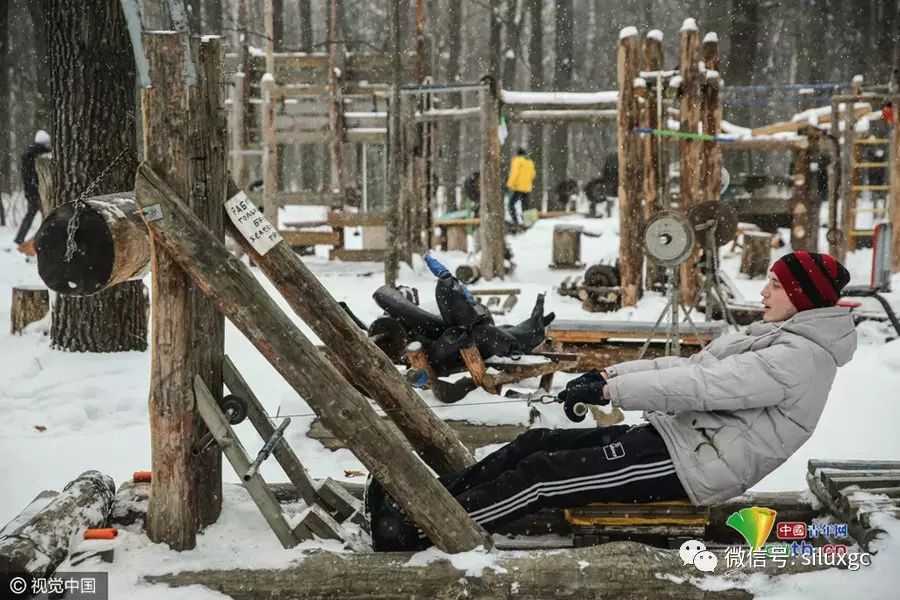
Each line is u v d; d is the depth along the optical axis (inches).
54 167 358.3
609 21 1683.1
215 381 152.5
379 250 664.4
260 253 159.2
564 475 148.9
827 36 1333.7
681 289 515.8
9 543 131.4
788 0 1291.8
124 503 156.9
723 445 145.8
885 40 1167.6
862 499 153.9
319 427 243.3
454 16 1285.7
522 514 152.1
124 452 241.1
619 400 145.9
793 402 143.8
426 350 250.5
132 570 136.1
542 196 1257.4
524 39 1680.6
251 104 719.7
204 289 139.6
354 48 1572.3
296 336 141.1
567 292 548.7
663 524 152.3
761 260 641.6
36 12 879.1
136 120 361.4
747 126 1152.8
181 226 138.3
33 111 1217.4
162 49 139.3
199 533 152.3
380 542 150.2
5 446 245.3
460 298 246.5
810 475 177.6
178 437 142.5
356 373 171.5
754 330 155.2
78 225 144.6
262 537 152.4
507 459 159.2
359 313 464.1
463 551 141.1
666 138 520.4
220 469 159.2
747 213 745.6
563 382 307.4
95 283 146.8
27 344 388.2
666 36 1739.7
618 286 517.3
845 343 146.4
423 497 140.6
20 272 612.4
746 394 142.5
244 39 714.2
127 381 321.4
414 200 719.7
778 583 135.3
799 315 147.8
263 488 146.3
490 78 605.6
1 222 922.1
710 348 159.5
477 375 244.7
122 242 147.1
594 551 139.9
